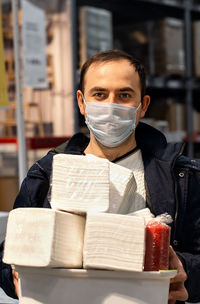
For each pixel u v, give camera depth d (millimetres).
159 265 890
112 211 975
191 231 1126
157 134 1169
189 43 4410
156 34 4164
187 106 4441
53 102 3209
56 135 3215
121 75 1077
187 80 4359
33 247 837
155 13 4453
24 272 877
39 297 873
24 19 2848
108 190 917
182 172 1137
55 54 3154
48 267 842
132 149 1155
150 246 892
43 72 2941
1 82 2207
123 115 1090
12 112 3209
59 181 934
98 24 3621
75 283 853
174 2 4266
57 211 846
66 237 855
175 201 1104
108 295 849
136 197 1104
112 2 4102
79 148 1232
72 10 3205
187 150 4391
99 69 1088
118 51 1110
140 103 1128
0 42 2213
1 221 1655
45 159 1200
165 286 869
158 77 4105
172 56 4227
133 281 851
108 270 842
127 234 842
